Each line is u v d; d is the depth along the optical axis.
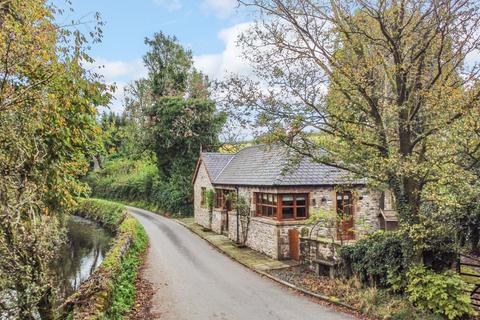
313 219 16.03
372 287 11.09
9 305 4.30
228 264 16.72
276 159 19.20
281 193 17.36
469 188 9.75
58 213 6.98
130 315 9.85
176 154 38.19
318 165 18.47
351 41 10.95
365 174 11.28
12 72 5.43
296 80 11.47
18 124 5.16
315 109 11.50
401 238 10.70
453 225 12.09
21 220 4.61
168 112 37.47
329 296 11.38
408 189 10.59
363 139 11.09
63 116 6.57
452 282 9.05
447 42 9.91
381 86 11.68
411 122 10.41
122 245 15.26
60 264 17.42
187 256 18.55
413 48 10.32
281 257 17.12
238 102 11.89
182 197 35.91
